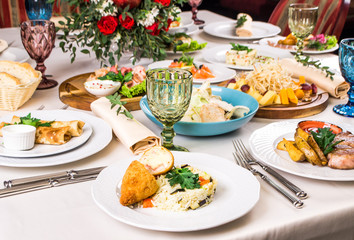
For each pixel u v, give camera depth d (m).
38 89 1.48
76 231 0.75
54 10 2.69
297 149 0.99
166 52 1.88
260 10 4.54
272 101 1.33
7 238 0.73
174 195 0.79
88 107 1.31
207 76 1.56
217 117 1.15
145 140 1.05
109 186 0.84
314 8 1.78
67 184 0.91
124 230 0.76
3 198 0.85
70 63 1.77
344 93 1.46
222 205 0.81
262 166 0.99
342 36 3.62
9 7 2.95
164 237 0.74
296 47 1.92
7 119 1.17
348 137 1.03
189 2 2.56
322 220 0.83
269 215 0.81
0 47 1.76
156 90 0.97
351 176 0.91
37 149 1.01
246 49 1.76
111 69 1.48
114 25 1.51
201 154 0.98
